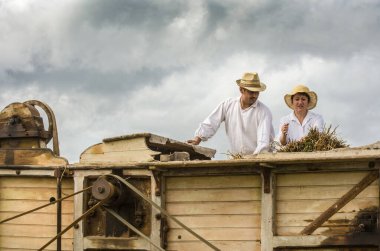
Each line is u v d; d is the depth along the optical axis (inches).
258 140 454.3
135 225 418.3
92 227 429.1
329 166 386.9
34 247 446.6
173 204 414.9
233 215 404.5
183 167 408.2
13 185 452.1
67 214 441.7
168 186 416.5
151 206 415.2
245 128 462.6
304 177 393.4
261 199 397.1
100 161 433.7
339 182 388.5
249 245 400.5
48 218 445.4
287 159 382.9
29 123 449.1
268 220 394.0
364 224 382.0
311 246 388.8
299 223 392.8
